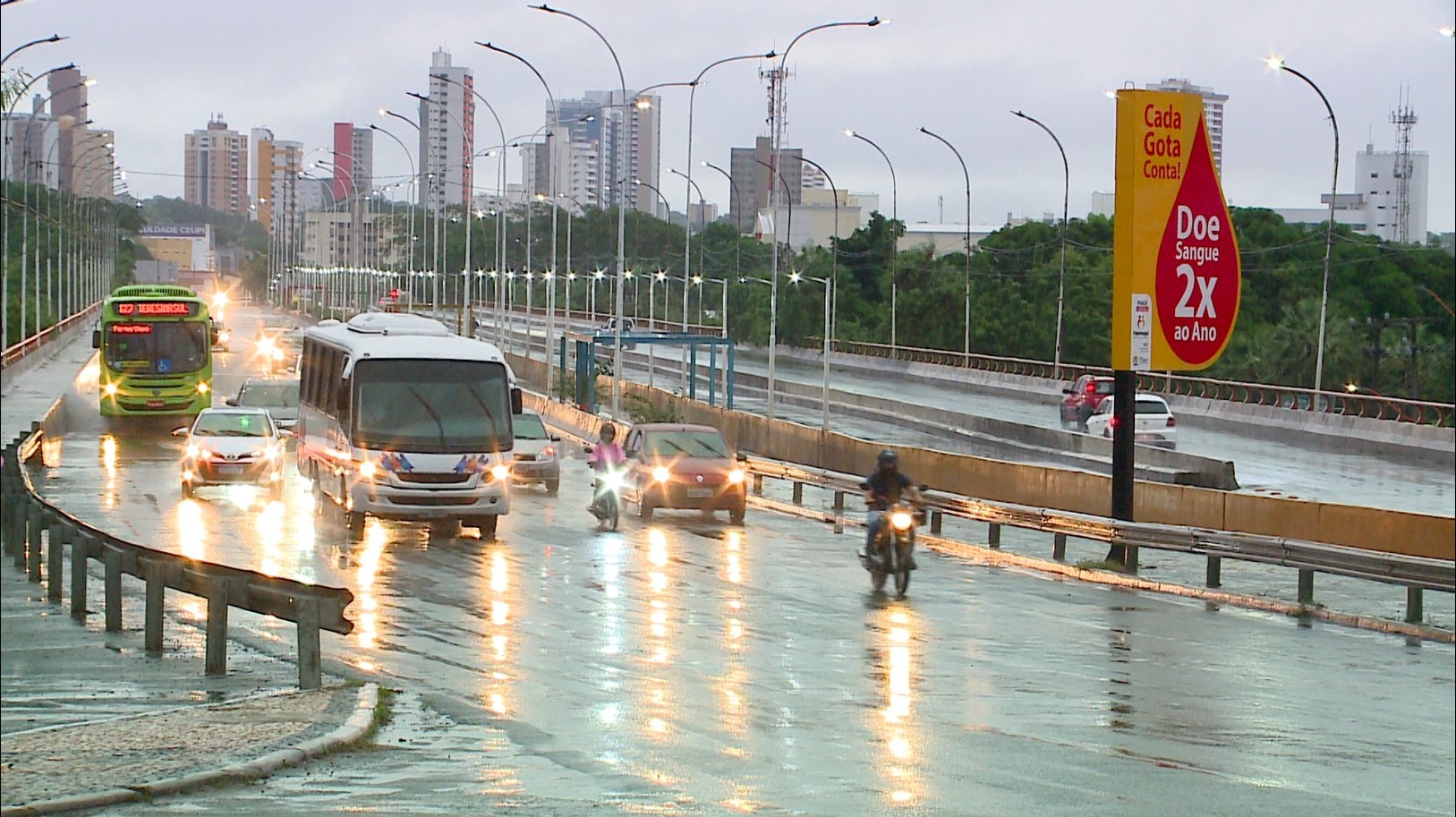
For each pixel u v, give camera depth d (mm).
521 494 38375
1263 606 22844
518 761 12070
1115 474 26984
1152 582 24719
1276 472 49031
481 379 29469
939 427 64562
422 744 12656
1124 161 26188
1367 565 21703
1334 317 77688
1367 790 12008
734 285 128250
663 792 11086
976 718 14602
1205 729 14375
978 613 21547
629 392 71062
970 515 30109
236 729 12656
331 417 30562
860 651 18266
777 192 99562
